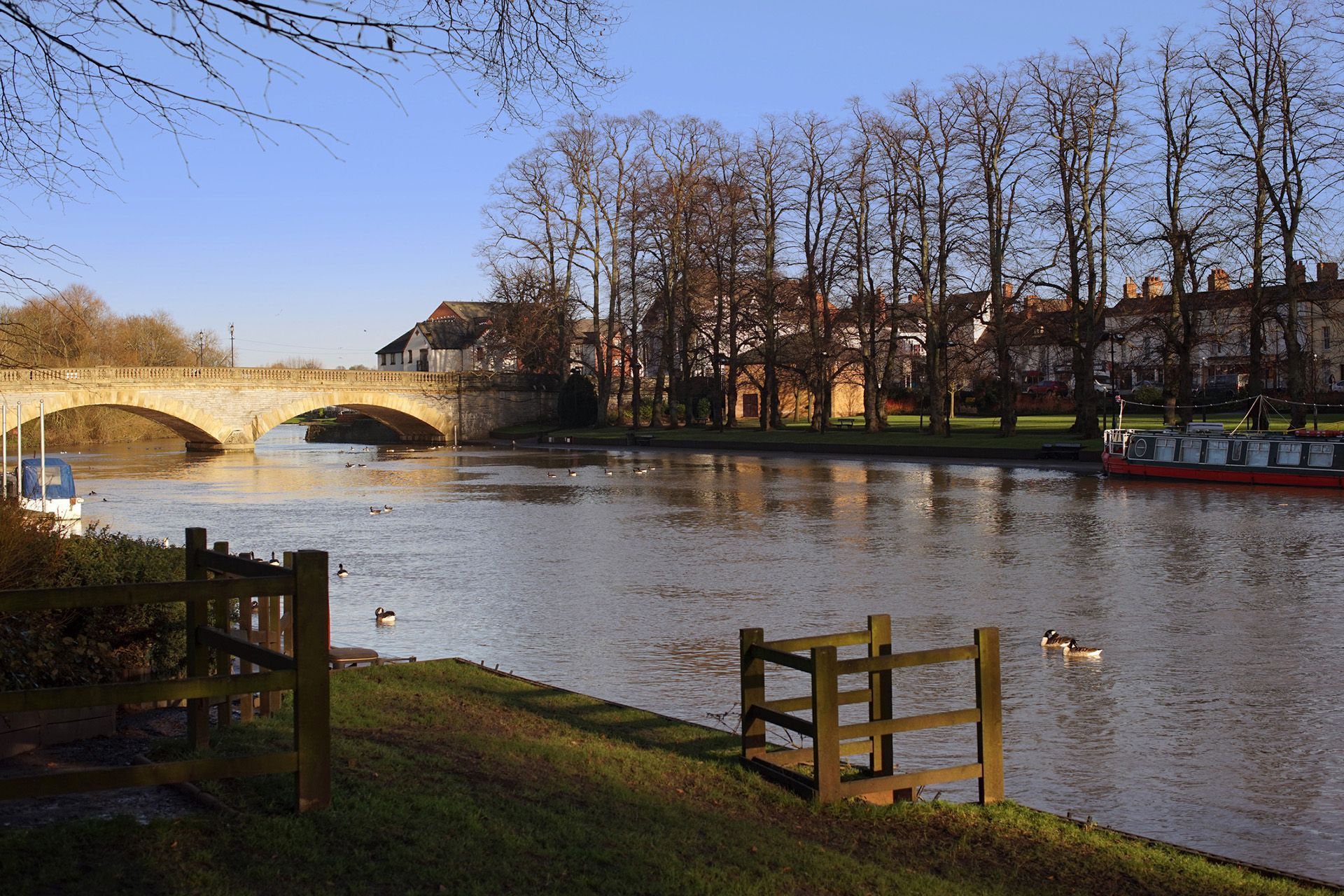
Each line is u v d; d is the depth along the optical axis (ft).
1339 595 75.82
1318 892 27.50
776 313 276.62
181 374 284.00
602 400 336.49
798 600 75.92
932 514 129.49
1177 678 54.08
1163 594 77.00
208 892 20.57
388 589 81.20
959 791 37.63
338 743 31.94
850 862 25.64
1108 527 115.44
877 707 32.09
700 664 56.90
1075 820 33.14
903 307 253.85
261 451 302.66
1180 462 169.99
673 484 178.91
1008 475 185.47
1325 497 144.25
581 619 69.46
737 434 283.59
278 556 97.66
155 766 22.63
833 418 359.66
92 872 21.21
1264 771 40.68
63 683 33.17
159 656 38.73
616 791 29.45
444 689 42.19
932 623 68.03
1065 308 232.53
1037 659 58.29
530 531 118.01
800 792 30.89
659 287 307.78
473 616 70.59
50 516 43.19
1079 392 219.82
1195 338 189.06
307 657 24.48
